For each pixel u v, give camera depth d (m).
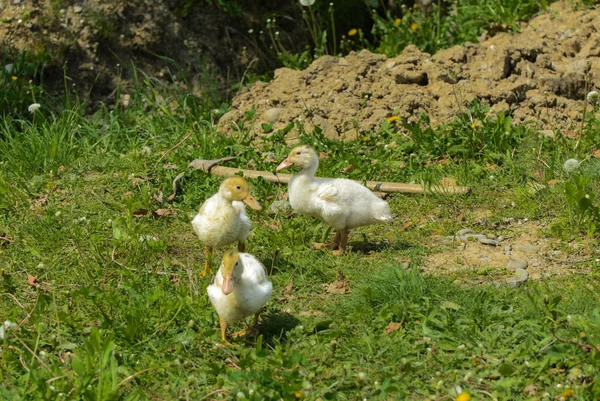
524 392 7.10
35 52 15.45
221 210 9.02
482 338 7.86
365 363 7.56
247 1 17.41
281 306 8.69
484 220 10.51
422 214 10.77
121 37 15.97
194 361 7.70
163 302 8.43
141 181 11.78
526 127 12.98
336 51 17.80
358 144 12.70
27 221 10.70
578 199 9.81
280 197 11.36
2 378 7.41
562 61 14.41
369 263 9.52
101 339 7.74
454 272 9.24
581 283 8.77
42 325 8.13
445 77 13.87
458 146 12.20
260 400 6.84
